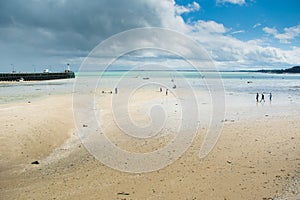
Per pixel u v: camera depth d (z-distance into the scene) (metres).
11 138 17.98
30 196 10.70
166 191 11.08
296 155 15.48
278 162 14.36
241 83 99.31
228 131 21.61
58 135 19.48
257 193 10.84
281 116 28.89
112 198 10.49
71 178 12.47
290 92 62.06
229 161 14.60
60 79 121.56
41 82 97.81
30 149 16.42
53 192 11.04
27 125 21.23
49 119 23.67
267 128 22.72
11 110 28.03
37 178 12.47
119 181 12.12
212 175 12.70
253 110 33.25
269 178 12.27
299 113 31.00
